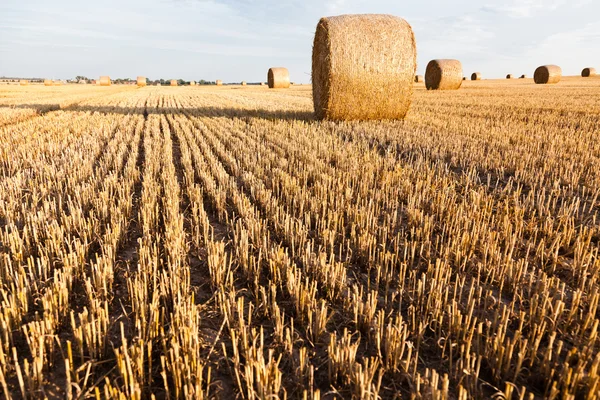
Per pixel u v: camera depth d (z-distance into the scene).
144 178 6.43
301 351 2.46
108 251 3.82
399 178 6.33
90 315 3.07
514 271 3.57
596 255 3.62
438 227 4.87
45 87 53.94
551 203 5.63
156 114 16.39
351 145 8.66
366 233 4.16
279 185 6.36
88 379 2.55
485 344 2.79
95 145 8.95
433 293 3.19
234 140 9.64
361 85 11.84
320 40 12.25
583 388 2.38
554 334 2.61
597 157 7.66
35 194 5.61
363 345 2.91
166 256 4.04
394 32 11.82
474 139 9.44
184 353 2.50
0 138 9.74
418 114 14.47
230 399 2.43
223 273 3.62
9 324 2.75
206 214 5.22
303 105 20.27
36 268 3.87
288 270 3.47
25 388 2.44
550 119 12.77
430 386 2.33
